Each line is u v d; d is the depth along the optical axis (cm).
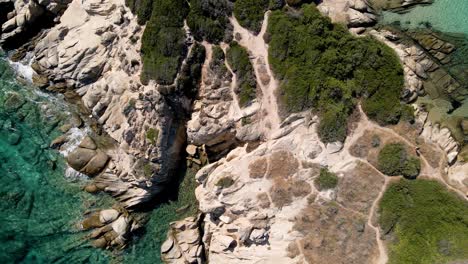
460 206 3409
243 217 3594
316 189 3525
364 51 3516
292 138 3541
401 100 3553
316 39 3491
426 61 3688
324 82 3484
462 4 3634
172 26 3431
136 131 3675
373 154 3497
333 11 3662
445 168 3481
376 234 3453
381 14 3716
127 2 3616
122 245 3853
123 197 3888
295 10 3550
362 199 3484
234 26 3528
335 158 3522
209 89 3572
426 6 3669
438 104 3656
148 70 3494
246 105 3556
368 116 3531
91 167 3888
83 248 3875
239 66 3506
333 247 3456
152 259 3872
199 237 3819
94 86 3869
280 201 3544
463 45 3650
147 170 3712
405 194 3478
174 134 3706
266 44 3534
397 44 3728
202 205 3669
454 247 3366
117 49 3750
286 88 3506
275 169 3556
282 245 3519
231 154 3684
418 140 3509
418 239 3428
